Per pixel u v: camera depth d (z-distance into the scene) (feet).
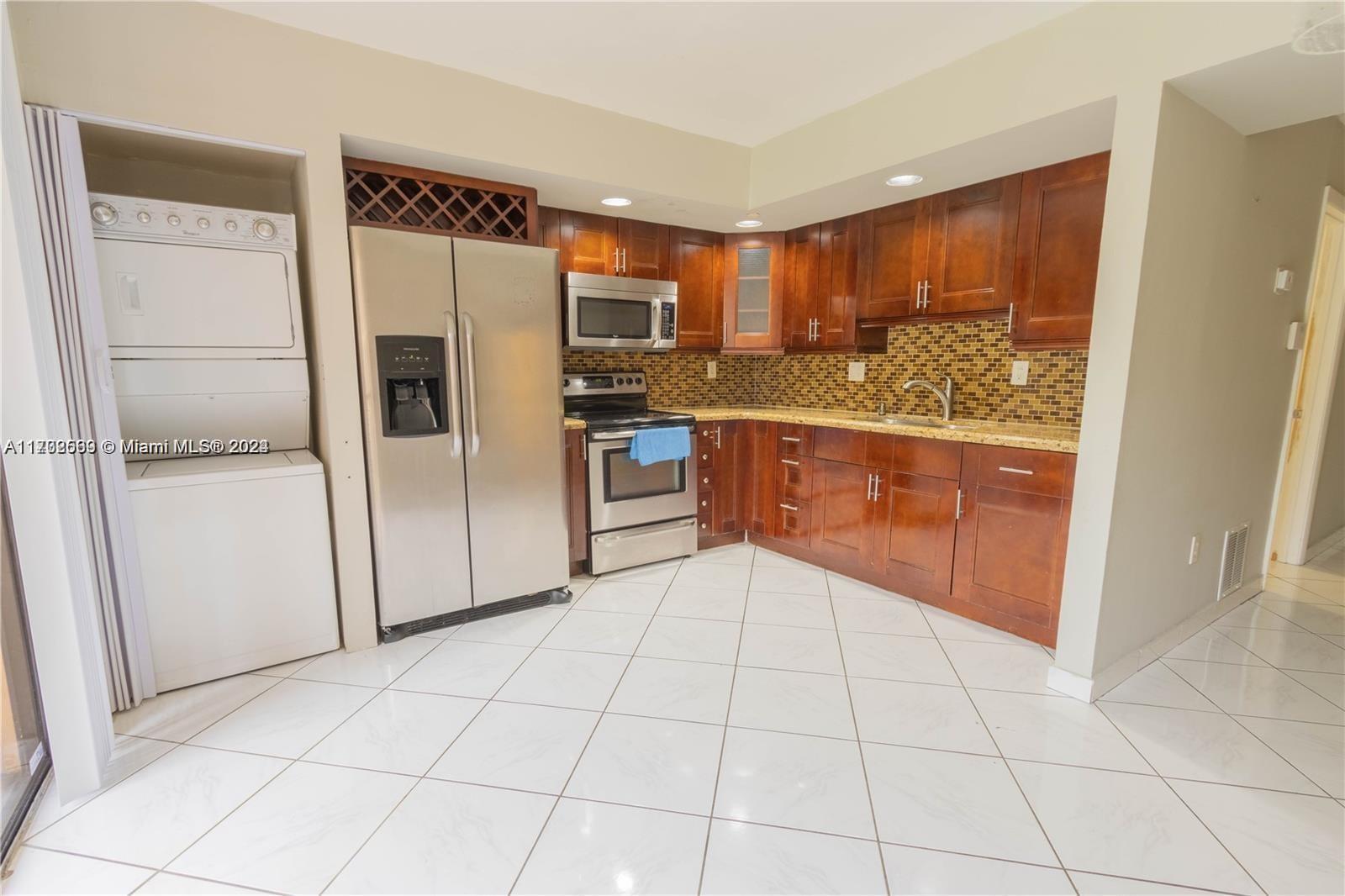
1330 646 7.97
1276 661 7.57
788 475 11.30
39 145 5.40
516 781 5.32
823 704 6.54
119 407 6.72
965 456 8.40
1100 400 6.25
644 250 11.02
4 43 4.50
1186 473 7.38
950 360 10.27
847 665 7.38
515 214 9.08
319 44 6.61
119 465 6.11
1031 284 8.07
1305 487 11.05
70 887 4.23
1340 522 13.01
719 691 6.79
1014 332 8.30
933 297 9.41
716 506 11.87
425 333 7.66
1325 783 5.33
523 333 8.48
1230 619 8.84
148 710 6.35
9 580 4.98
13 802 4.79
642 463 10.44
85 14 5.50
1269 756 5.70
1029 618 7.90
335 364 7.16
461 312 7.92
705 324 11.91
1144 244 5.84
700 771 5.46
